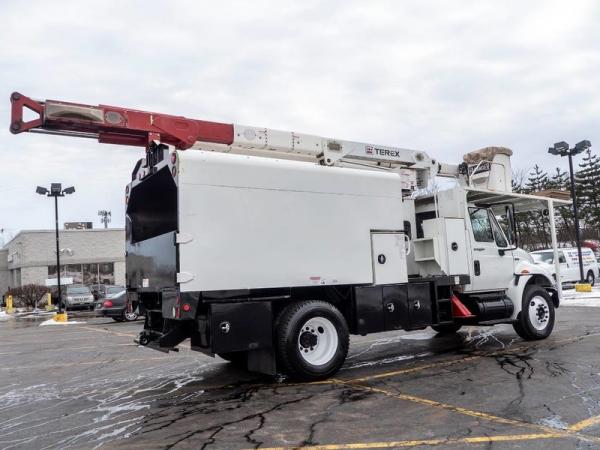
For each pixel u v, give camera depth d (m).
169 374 7.99
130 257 7.89
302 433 4.71
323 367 6.79
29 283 40.75
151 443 4.61
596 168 52.97
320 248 7.04
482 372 7.01
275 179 6.77
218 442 4.55
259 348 6.46
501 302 9.16
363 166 8.72
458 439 4.39
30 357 10.98
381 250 7.65
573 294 20.08
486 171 9.95
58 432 5.09
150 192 7.58
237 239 6.39
